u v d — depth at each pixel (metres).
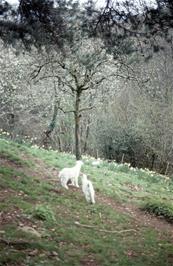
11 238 9.12
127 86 34.78
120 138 34.84
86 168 20.16
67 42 14.45
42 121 36.25
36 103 34.53
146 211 15.76
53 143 37.88
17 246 8.87
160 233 13.46
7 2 11.92
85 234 11.16
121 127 34.62
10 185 13.15
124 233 12.41
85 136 36.75
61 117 35.19
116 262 9.77
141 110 33.06
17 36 12.40
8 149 18.42
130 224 13.47
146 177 23.33
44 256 8.82
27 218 10.76
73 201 13.86
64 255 9.24
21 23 12.24
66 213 12.48
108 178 19.61
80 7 13.02
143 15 11.46
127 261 9.97
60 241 10.10
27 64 29.27
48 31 13.02
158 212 15.55
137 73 26.30
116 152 35.72
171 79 33.56
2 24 12.12
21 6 11.98
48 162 18.56
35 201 12.59
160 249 11.74
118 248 10.80
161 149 32.56
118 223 13.19
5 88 33.38
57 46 14.72
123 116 34.72
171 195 20.27
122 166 24.19
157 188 21.08
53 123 31.91
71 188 15.39
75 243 10.29
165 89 33.34
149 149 34.12
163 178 25.36
